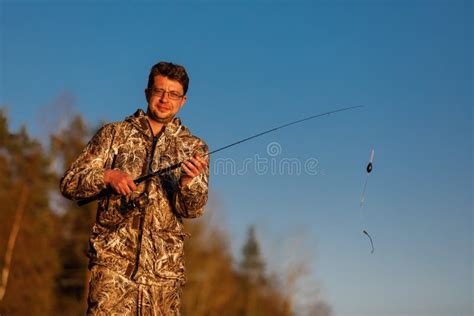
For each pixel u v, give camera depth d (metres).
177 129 4.12
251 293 43.41
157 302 3.87
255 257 44.25
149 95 4.08
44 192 28.92
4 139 28.38
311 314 42.16
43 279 27.83
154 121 4.10
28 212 27.92
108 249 3.84
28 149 28.88
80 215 29.67
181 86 4.09
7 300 26.67
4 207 27.27
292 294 42.03
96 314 3.76
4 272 26.59
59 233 29.58
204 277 32.75
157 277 3.88
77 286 29.44
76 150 28.94
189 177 3.79
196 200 3.84
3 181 27.73
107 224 3.86
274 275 43.16
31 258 27.55
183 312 32.03
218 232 32.97
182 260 4.00
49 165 29.02
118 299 3.79
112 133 4.02
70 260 29.50
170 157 4.03
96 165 3.91
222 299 35.38
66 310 28.78
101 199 3.89
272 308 42.84
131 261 3.84
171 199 3.95
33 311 27.30
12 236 27.05
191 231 31.69
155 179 3.94
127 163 3.95
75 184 3.81
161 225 3.92
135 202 3.85
